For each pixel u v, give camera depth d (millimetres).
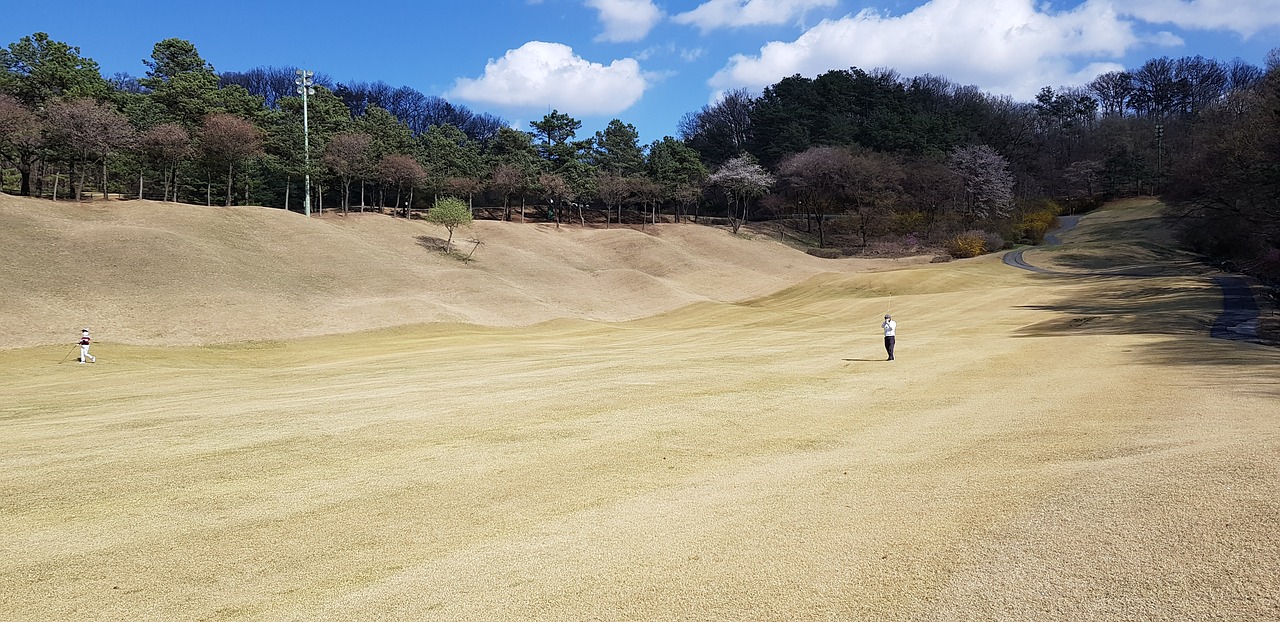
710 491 8539
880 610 5172
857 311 48562
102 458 10984
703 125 143750
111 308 38750
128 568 6633
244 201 85875
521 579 6105
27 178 61188
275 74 147750
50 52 63844
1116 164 120625
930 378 18047
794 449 10664
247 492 8977
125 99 70062
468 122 157375
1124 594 5105
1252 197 51188
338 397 17594
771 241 94312
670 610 5363
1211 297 41625
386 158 82312
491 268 66062
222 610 5719
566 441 11453
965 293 51688
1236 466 7734
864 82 133000
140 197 67812
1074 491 7457
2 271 39562
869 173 98000
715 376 19078
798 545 6539
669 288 62750
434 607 5633
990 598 5223
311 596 5934
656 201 105938
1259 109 50812
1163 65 149750
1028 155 129125
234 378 23625
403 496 8688
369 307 45344
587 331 44656
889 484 8406
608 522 7531
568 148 105438
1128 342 24938
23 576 6500
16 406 17781
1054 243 90750
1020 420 12094
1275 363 18188
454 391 17828
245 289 45344
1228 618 4645
